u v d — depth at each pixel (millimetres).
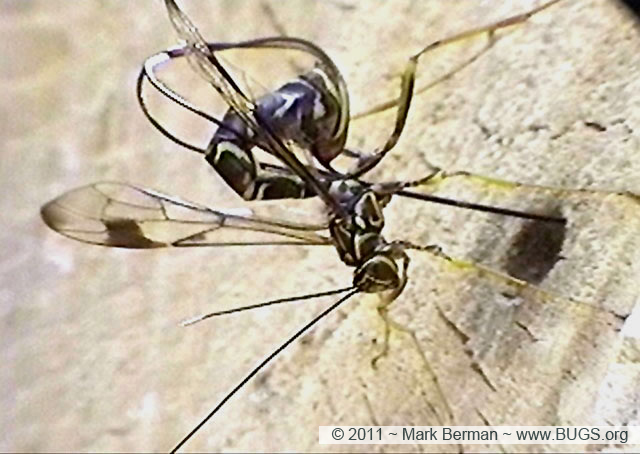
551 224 186
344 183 190
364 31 206
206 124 219
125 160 223
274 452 206
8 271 230
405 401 197
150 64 188
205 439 213
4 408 228
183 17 187
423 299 195
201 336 217
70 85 228
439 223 195
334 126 190
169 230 185
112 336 224
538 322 186
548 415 183
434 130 198
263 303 200
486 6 197
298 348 208
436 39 200
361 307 203
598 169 183
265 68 206
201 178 218
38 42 229
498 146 192
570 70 187
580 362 182
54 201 182
